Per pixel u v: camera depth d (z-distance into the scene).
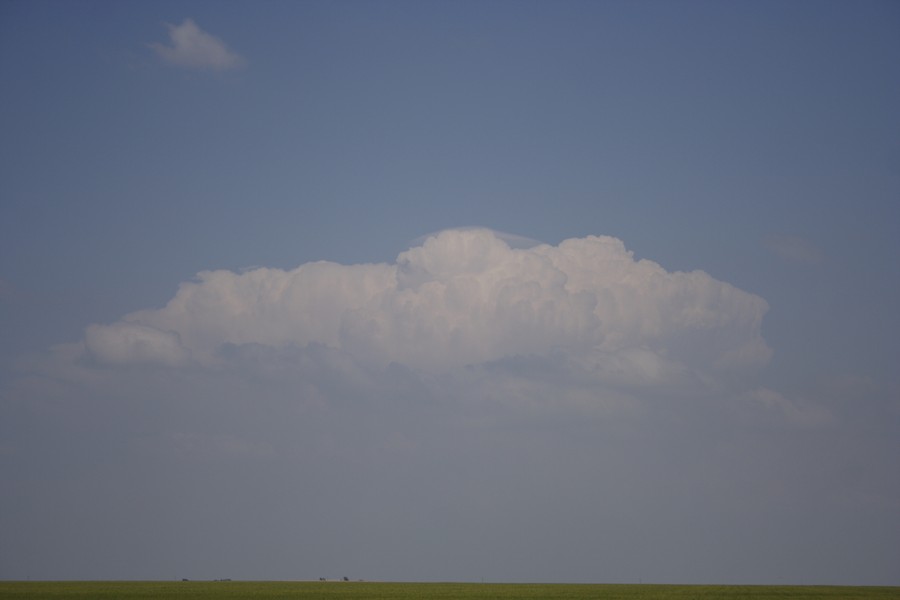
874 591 182.75
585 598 149.88
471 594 166.88
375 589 193.62
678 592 176.75
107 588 187.12
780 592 177.00
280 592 170.50
